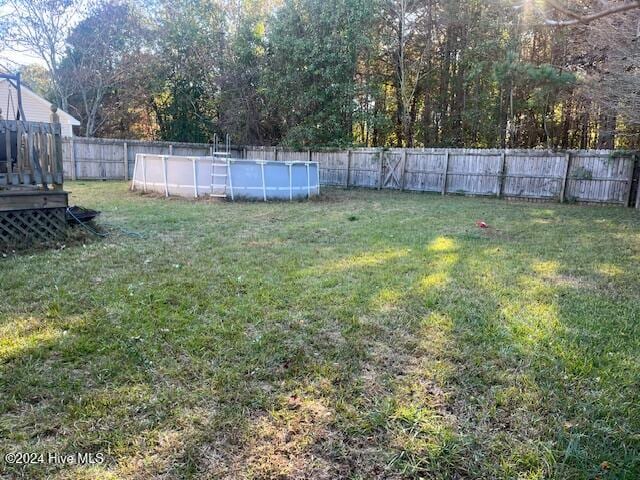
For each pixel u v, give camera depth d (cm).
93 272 394
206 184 1011
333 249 510
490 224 715
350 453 171
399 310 316
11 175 488
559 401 206
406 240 566
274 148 1656
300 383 219
